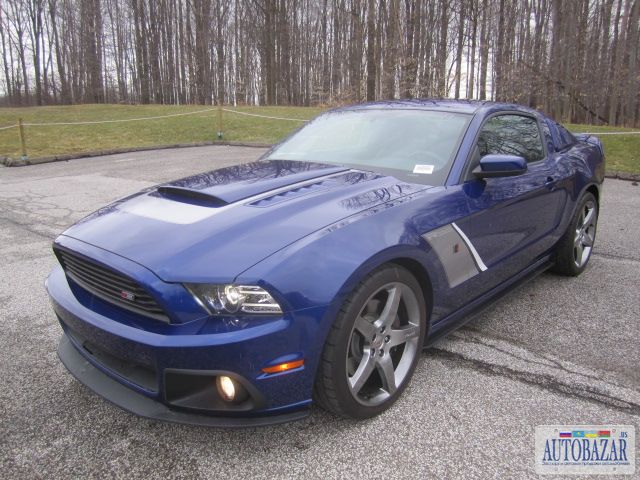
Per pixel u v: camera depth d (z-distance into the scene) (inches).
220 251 84.1
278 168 125.3
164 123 734.5
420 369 116.3
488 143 131.4
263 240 86.3
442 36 1017.5
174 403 82.5
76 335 100.9
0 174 424.5
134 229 95.0
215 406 82.0
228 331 78.8
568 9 980.6
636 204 290.4
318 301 82.3
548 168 152.2
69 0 1929.1
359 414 94.2
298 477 83.6
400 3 979.3
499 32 972.6
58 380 113.3
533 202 139.8
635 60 979.3
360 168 124.9
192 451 90.1
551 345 128.1
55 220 261.1
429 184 114.7
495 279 130.1
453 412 100.3
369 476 83.7
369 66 892.6
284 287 80.3
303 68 1681.8
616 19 1110.4
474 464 86.4
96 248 91.8
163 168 423.2
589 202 177.2
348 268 85.5
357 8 1060.5
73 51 1979.6
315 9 1625.2
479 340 130.7
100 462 87.5
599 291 164.1
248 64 1760.6
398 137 132.2
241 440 92.7
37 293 163.5
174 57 1855.3
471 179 120.3
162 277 81.1
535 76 965.8
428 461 87.1
